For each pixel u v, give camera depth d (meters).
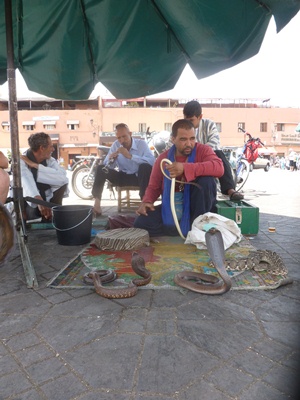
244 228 4.11
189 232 3.59
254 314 2.18
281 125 50.03
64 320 2.13
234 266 2.88
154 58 5.26
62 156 45.41
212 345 1.84
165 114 46.06
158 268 2.95
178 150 3.82
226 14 4.09
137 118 45.75
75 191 7.96
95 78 5.73
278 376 1.59
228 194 4.61
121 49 5.16
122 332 1.98
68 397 1.48
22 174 4.56
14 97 3.89
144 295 2.46
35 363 1.71
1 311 2.27
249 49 4.46
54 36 4.87
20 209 3.75
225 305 2.30
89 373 1.63
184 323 2.07
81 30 4.93
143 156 5.67
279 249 3.58
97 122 45.31
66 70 5.38
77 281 2.73
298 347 1.82
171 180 3.67
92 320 2.12
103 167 5.55
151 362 1.70
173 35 4.92
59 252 3.57
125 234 3.63
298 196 8.18
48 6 4.46
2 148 43.62
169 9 4.41
